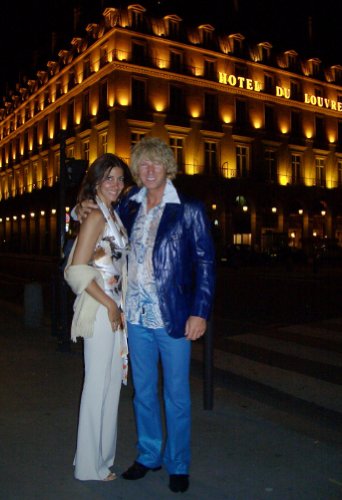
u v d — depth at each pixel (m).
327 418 5.14
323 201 47.00
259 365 7.00
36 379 6.16
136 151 3.51
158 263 3.38
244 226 42.41
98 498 3.38
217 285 21.05
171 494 3.45
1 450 4.12
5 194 62.22
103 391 3.57
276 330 9.57
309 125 46.75
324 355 7.61
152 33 37.75
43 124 50.25
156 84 37.78
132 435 4.48
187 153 39.31
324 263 39.22
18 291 18.25
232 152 41.72
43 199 48.47
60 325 7.64
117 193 3.67
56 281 8.83
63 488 3.51
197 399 5.51
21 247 55.41
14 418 4.84
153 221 3.48
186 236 3.42
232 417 4.96
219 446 4.26
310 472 3.81
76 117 42.66
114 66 36.12
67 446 4.21
